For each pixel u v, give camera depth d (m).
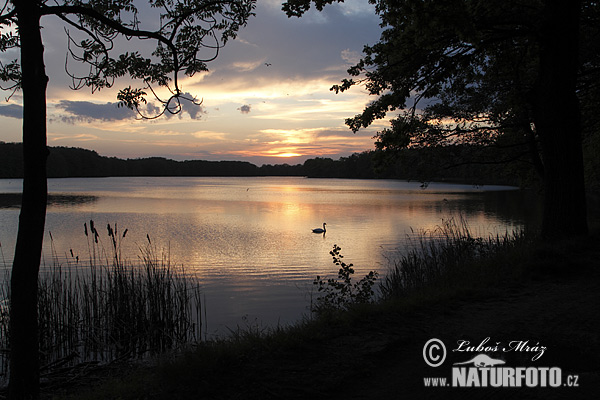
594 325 5.65
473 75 13.92
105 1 6.64
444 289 8.08
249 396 4.04
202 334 9.96
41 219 5.27
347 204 57.44
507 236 14.10
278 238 27.14
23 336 5.22
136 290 11.12
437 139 16.16
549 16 10.79
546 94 11.21
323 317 6.29
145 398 4.28
